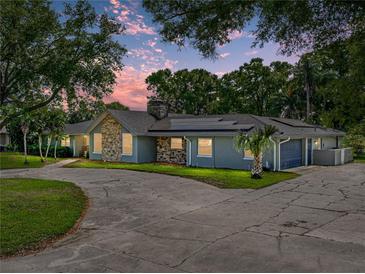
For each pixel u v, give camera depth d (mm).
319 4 5527
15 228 7234
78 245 6379
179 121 24750
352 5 5547
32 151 31359
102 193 12086
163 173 17547
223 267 5180
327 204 10062
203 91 51531
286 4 5348
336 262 5336
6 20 12016
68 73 13094
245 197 11320
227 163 20047
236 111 47125
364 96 7918
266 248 6055
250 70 45000
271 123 21797
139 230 7441
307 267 5129
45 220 7961
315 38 6262
